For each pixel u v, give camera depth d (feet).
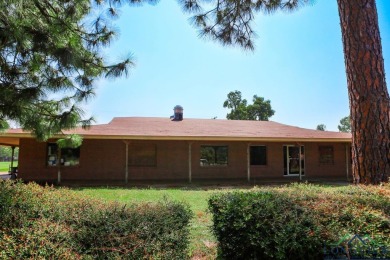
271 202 9.86
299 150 56.29
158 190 36.68
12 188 12.14
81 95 17.65
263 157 54.44
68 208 9.89
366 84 13.56
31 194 11.43
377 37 13.92
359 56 13.75
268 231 9.16
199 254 12.88
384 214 9.27
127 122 56.13
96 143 47.85
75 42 14.16
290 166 55.93
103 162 47.75
